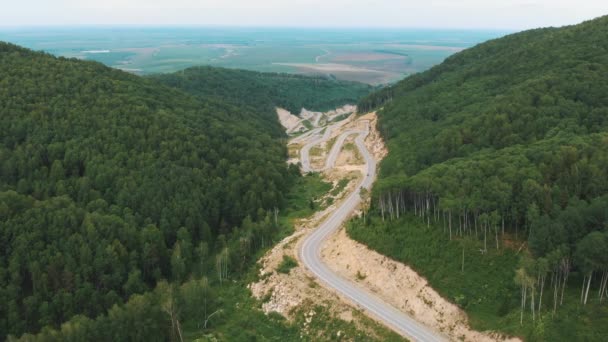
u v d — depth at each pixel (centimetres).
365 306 8812
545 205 8275
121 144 13762
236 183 13812
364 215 11438
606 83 12825
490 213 8812
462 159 11269
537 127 11781
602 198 7719
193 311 9294
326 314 8900
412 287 8825
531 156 9925
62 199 11419
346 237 10812
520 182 8894
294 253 10931
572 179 8675
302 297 9469
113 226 10938
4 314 9075
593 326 6581
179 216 12331
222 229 12838
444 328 7956
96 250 10325
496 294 7912
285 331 9025
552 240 7456
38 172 12481
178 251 10994
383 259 9644
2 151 12656
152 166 13238
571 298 7169
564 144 10038
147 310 8675
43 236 10319
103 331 8294
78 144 13412
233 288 10619
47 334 8112
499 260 8394
